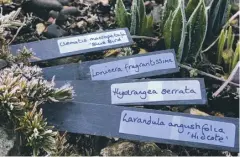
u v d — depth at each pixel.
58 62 0.46
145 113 0.38
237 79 0.47
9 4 0.50
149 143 0.39
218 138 0.38
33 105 0.38
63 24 0.51
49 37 0.49
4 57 0.42
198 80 0.41
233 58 0.47
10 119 0.37
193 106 0.44
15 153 0.36
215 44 0.50
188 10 0.48
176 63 0.44
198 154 0.40
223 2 0.50
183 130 0.38
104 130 0.38
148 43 0.50
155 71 0.43
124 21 0.50
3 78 0.38
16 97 0.37
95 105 0.39
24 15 0.51
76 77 0.43
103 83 0.41
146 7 0.55
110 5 0.54
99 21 0.52
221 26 0.51
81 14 0.53
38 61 0.44
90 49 0.45
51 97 0.38
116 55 0.48
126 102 0.40
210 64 0.48
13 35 0.49
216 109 0.45
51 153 0.36
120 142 0.39
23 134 0.37
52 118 0.39
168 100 0.40
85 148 0.40
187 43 0.46
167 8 0.49
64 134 0.37
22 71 0.40
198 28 0.46
